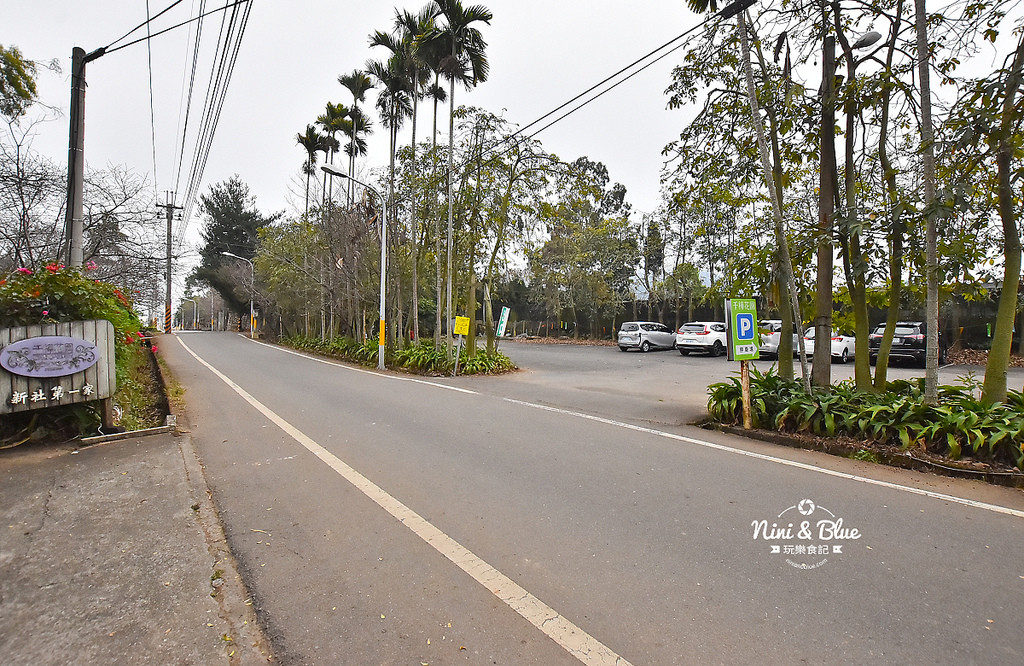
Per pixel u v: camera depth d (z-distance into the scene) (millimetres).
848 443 6336
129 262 14133
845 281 9242
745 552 3777
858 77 8008
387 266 19406
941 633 2846
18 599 2975
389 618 2975
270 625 2893
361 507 4594
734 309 7281
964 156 6793
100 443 6180
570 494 4930
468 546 3863
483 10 14367
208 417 8461
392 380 13695
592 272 30109
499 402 10070
